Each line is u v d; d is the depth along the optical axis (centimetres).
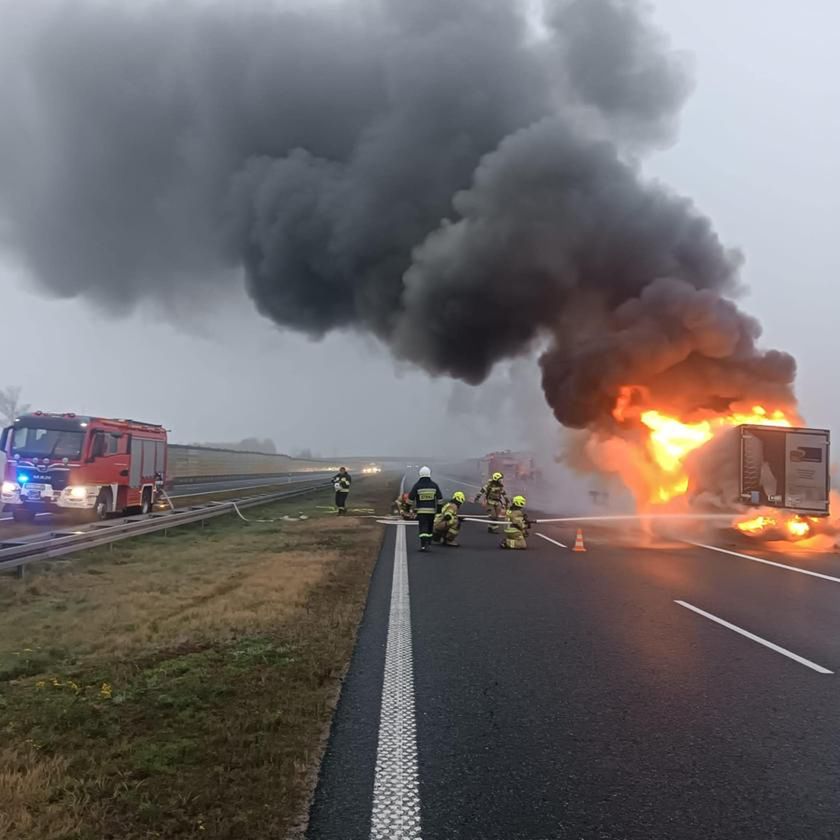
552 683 472
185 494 2945
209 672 483
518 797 302
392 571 986
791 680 481
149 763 329
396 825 275
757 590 838
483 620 671
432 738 371
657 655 545
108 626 623
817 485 1395
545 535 1519
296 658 520
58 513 1582
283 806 289
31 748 345
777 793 309
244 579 880
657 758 347
